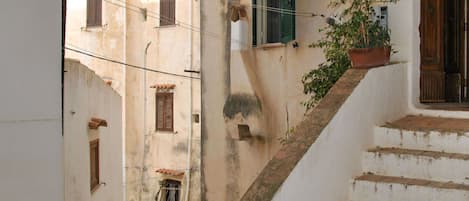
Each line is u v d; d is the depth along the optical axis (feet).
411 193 18.07
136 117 70.08
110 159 40.22
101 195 37.17
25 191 16.69
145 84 69.62
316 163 17.10
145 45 69.36
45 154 17.06
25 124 16.69
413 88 24.35
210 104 37.81
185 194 66.74
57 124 17.33
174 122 67.77
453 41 28.99
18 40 16.52
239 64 35.40
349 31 23.11
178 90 67.31
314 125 17.76
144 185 69.62
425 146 20.40
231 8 35.53
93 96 32.96
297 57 32.04
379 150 20.18
